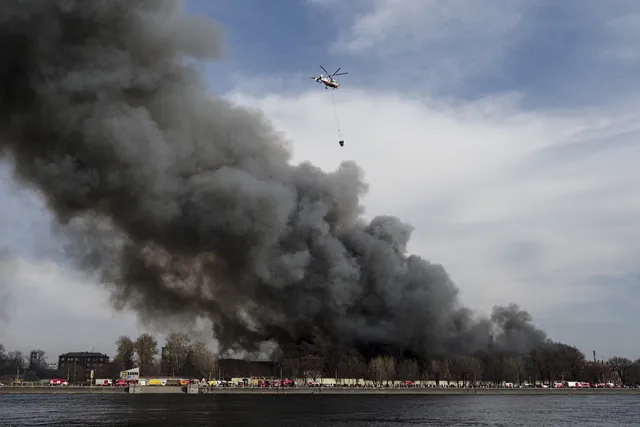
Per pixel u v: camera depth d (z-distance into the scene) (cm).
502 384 19300
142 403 11656
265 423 7706
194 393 16088
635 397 17012
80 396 14838
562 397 16850
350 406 11088
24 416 8581
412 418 8775
